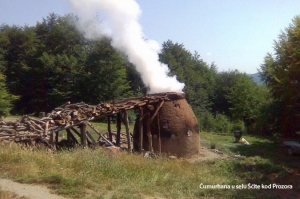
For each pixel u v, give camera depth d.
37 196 8.84
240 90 48.38
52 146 15.12
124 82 47.47
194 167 15.73
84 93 46.91
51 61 46.91
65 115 16.14
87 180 10.32
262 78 34.38
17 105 49.00
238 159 18.91
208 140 30.67
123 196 9.47
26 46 51.47
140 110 18.53
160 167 13.95
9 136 14.88
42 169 10.91
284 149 26.00
